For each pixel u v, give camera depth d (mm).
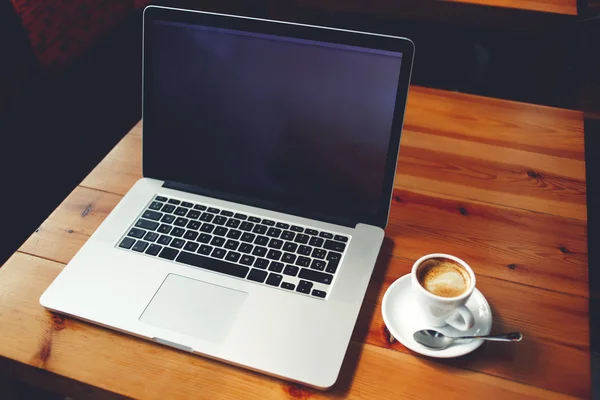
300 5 1957
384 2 1836
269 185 984
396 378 772
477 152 1150
